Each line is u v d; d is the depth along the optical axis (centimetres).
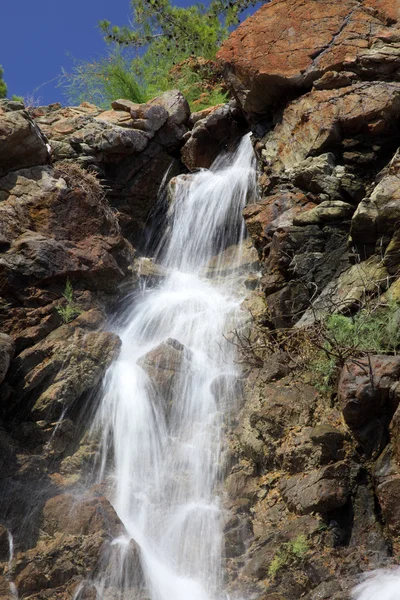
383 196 708
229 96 1269
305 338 669
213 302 843
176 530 595
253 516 594
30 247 750
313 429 602
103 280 793
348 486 564
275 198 817
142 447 668
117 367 716
